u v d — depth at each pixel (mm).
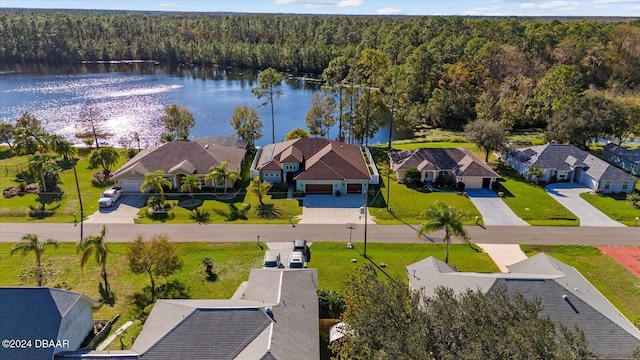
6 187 62781
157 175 57938
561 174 68438
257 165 69250
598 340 29047
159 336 28453
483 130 73562
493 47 116625
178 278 41312
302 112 119188
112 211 55719
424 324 23047
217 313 29734
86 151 80625
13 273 41375
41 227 51156
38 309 28984
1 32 184375
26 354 27234
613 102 79625
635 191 64000
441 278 35219
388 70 98375
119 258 44500
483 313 23109
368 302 26641
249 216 54938
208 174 60906
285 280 35000
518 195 62594
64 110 113875
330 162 64062
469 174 64688
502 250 47250
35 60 188125
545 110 94812
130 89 141500
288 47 177375
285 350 27203
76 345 31016
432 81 114750
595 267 44000
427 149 70375
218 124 105438
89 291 39062
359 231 51406
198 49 191625
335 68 120625
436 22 169750
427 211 42344
